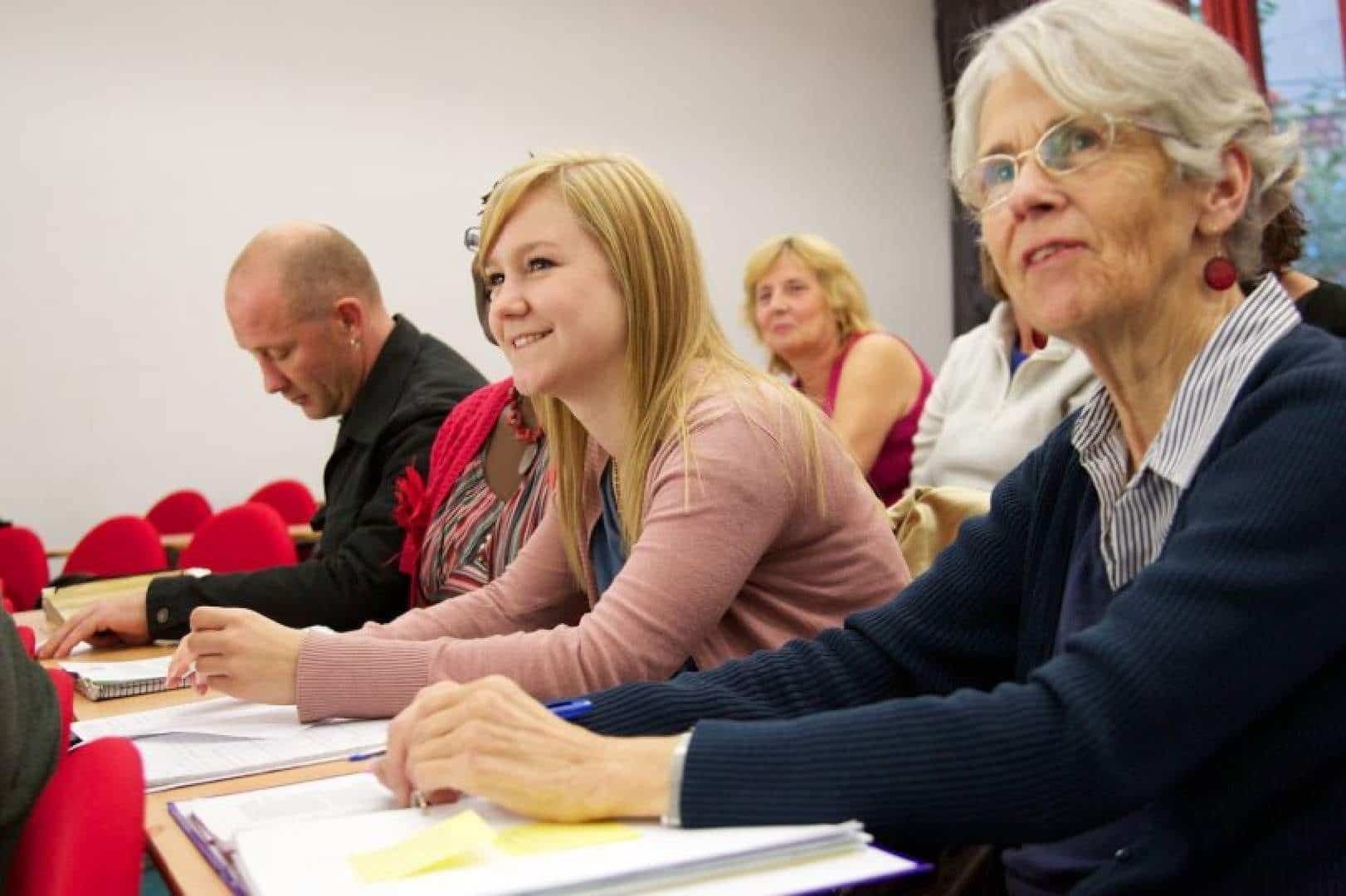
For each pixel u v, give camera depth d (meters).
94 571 3.51
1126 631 0.74
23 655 0.87
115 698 1.48
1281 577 0.72
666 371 1.30
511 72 6.01
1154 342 0.88
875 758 0.74
